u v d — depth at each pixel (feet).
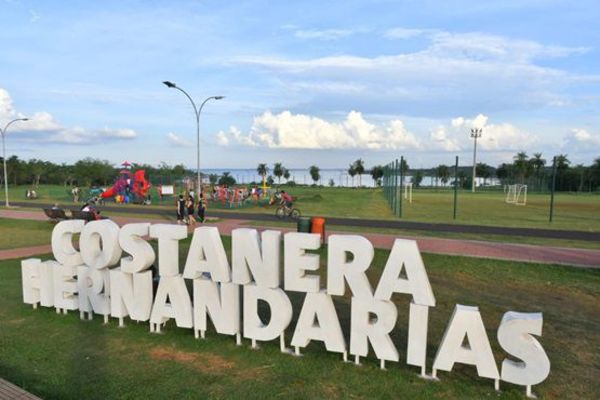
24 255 46.98
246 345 21.74
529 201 142.72
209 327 24.38
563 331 24.76
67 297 25.91
